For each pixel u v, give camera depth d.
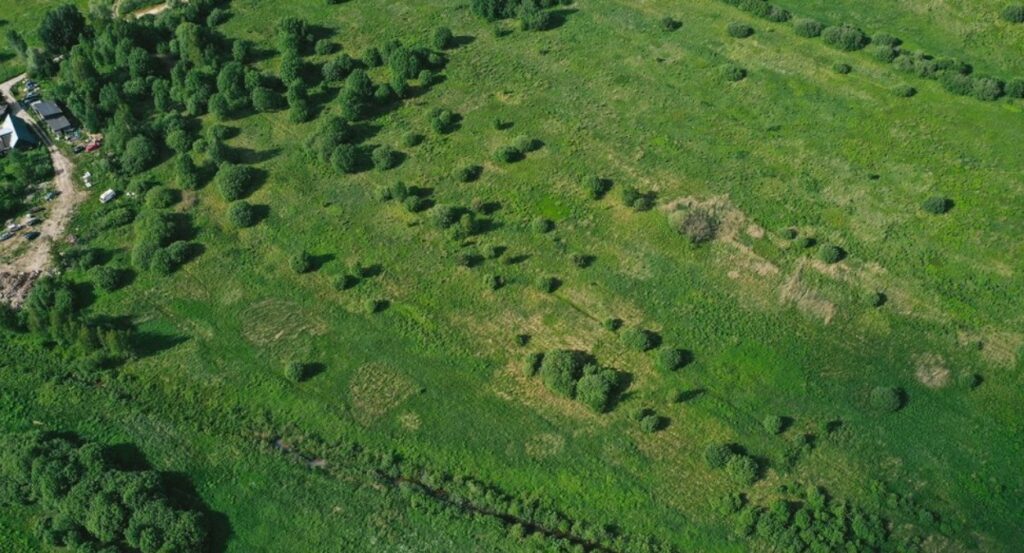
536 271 88.12
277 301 87.06
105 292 88.12
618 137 101.25
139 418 78.00
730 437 74.88
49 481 70.75
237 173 96.75
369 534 70.44
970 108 100.62
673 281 86.38
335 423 77.56
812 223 90.19
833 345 80.38
